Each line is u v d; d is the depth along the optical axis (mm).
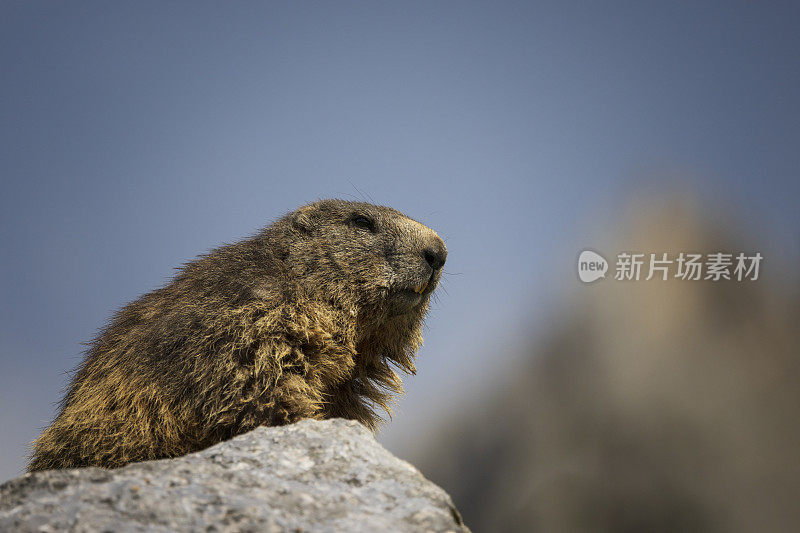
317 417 20219
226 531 10203
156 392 20047
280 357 20359
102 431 19922
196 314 20797
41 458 20953
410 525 11055
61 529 10117
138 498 10805
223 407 19531
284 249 23219
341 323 22641
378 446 13914
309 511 11164
